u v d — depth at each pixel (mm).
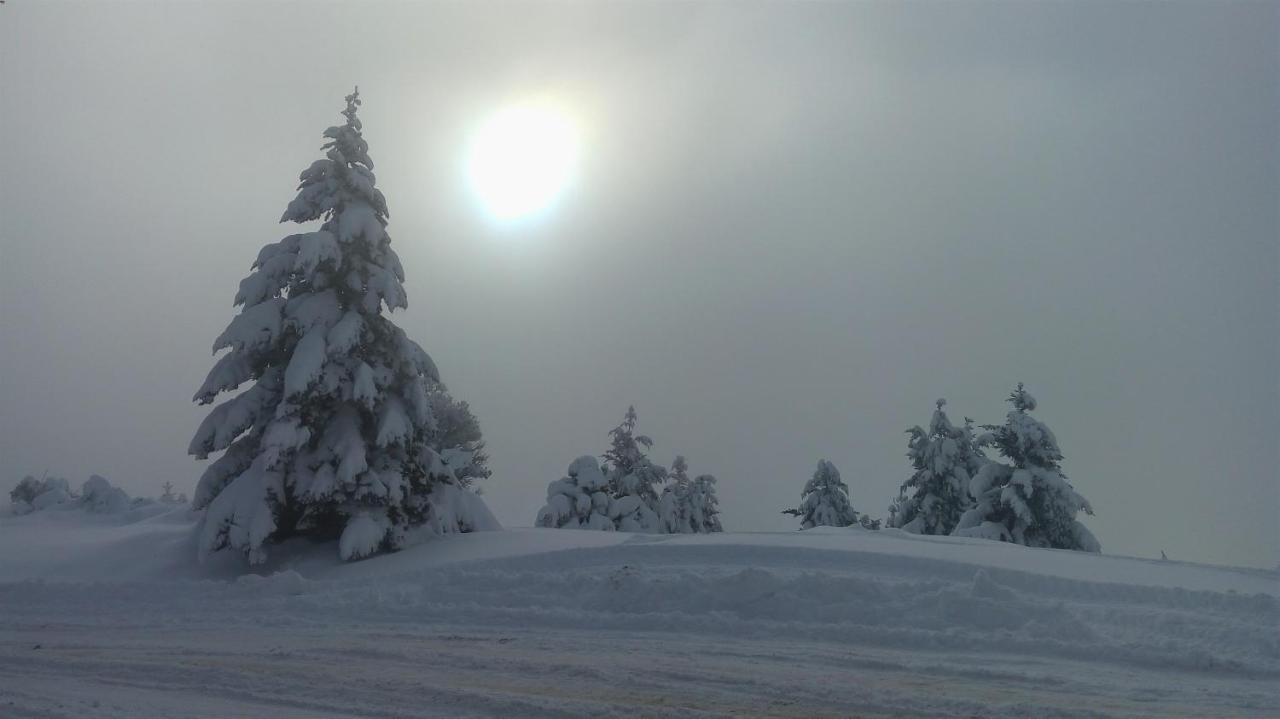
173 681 9703
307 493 19875
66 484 41531
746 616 12836
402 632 12820
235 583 17109
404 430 20562
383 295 21094
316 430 20688
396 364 21438
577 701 8297
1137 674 9539
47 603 16422
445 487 22953
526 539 20594
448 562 18016
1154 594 12445
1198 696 8531
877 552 15508
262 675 9758
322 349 20094
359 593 15453
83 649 12000
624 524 40750
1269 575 14586
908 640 11312
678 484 49688
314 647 11648
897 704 8281
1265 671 9438
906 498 43281
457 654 10805
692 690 8852
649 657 10602
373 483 20031
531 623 13242
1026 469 36406
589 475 40406
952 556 15508
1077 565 15227
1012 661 10234
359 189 21891
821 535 18969
